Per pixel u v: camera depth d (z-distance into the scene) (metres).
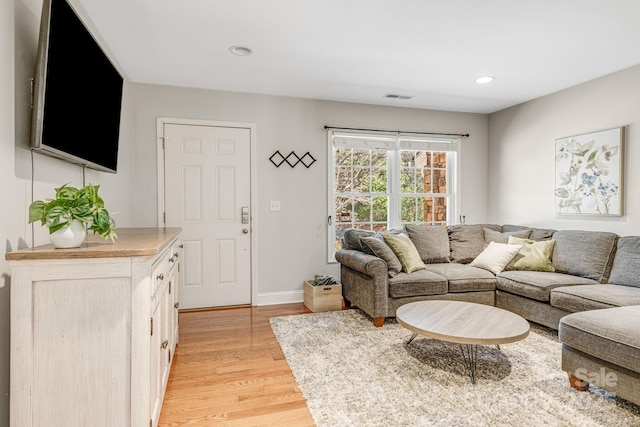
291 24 2.44
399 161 4.50
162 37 2.62
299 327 3.17
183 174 3.70
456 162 4.69
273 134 3.98
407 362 2.44
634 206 3.13
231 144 3.84
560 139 3.79
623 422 1.77
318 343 2.79
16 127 1.47
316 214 4.14
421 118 4.55
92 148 2.04
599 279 3.02
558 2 2.16
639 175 3.09
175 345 2.61
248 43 2.72
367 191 4.45
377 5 2.20
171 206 3.67
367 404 1.94
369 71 3.30
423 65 3.16
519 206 4.33
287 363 2.45
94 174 2.46
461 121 4.72
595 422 1.77
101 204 1.55
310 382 2.18
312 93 3.94
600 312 2.10
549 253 3.41
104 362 1.36
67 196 1.43
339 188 4.34
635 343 1.75
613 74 3.31
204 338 2.93
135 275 1.37
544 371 2.30
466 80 3.55
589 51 2.87
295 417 1.83
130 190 3.49
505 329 2.17
